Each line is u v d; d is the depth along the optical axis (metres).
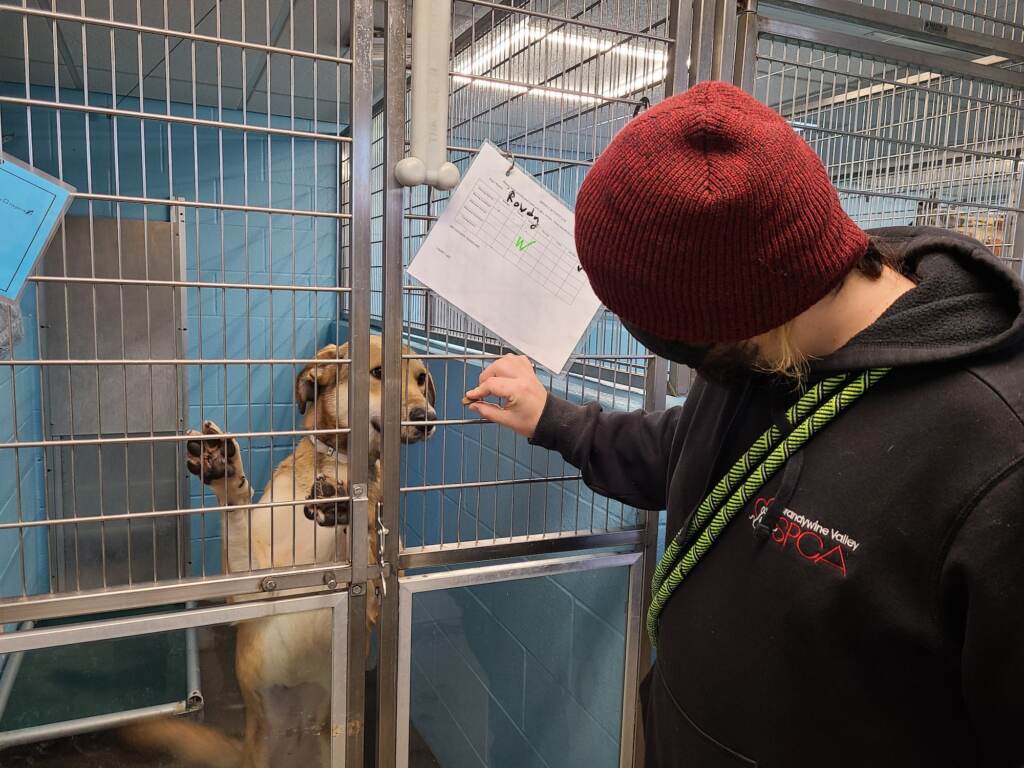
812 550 0.63
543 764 1.29
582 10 1.18
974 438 0.55
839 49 1.32
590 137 1.28
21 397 2.18
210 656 0.98
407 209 1.08
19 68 2.34
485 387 1.04
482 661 1.22
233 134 3.03
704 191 0.51
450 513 2.02
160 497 2.66
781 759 0.68
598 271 0.58
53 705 0.91
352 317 0.97
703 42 1.14
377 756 1.11
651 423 1.05
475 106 1.31
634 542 1.23
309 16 1.86
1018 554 0.51
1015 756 0.56
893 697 0.61
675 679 0.79
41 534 2.37
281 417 3.17
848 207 1.45
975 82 1.52
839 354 0.63
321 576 1.01
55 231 0.80
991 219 1.61
